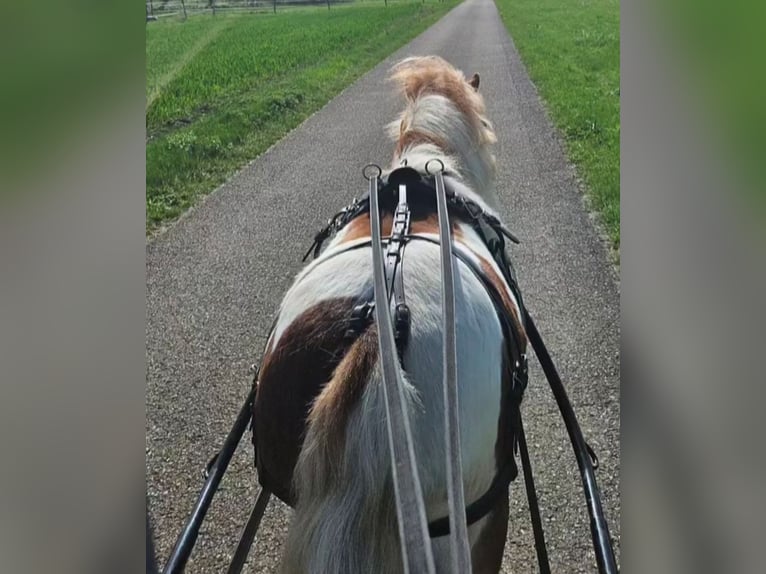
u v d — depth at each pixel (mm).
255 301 3322
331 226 1584
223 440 2496
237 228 4109
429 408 1076
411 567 911
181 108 6406
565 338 2859
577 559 1996
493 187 1905
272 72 8211
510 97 6105
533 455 2328
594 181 4266
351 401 1041
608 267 3365
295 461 1162
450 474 957
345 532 1011
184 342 3020
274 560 2039
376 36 11047
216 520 2182
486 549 1248
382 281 1124
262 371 1237
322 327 1158
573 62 7051
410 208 1434
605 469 2246
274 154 5438
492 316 1219
